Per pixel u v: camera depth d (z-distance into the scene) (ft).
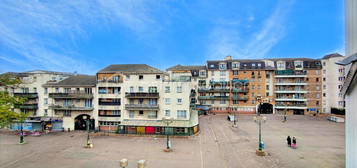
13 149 83.61
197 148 85.05
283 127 131.54
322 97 187.21
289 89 194.08
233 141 96.22
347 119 43.34
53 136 108.06
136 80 118.62
